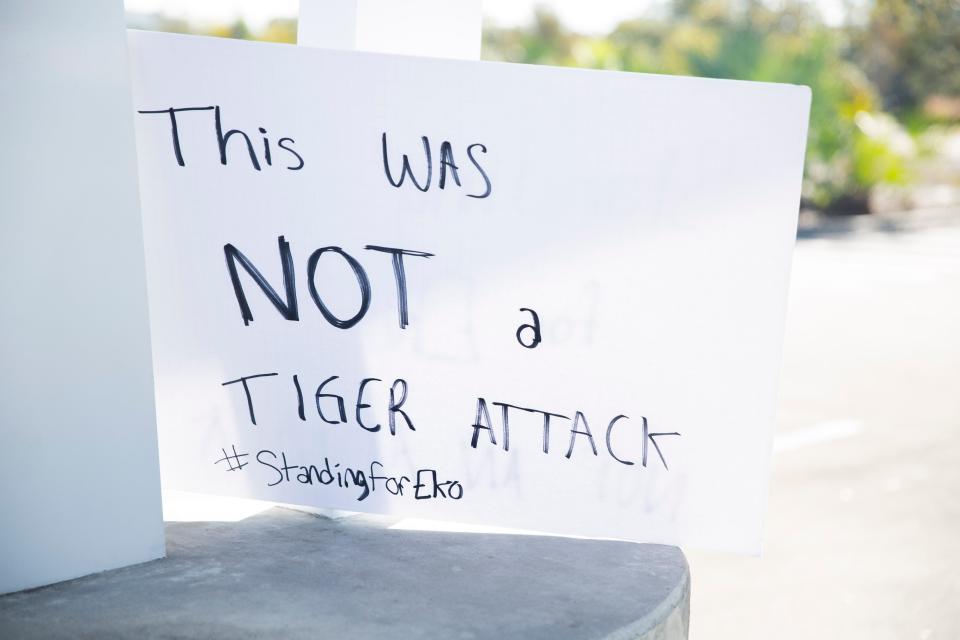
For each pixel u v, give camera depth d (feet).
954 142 80.38
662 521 6.33
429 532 6.65
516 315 6.30
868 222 55.72
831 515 13.21
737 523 6.27
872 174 59.67
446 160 6.23
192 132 6.40
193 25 64.90
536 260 6.23
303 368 6.53
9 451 5.44
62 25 5.41
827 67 62.85
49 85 5.40
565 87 6.06
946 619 10.37
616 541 6.52
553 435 6.36
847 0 80.18
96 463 5.78
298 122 6.30
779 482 14.51
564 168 6.14
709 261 6.08
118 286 5.78
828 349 24.09
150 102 6.39
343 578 5.79
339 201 6.35
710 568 11.54
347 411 6.53
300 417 6.58
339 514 6.97
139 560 6.00
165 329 6.61
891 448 16.29
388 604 5.41
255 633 5.02
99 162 5.64
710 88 5.94
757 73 61.62
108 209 5.71
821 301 30.96
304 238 6.41
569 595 5.58
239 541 6.41
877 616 10.40
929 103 83.56
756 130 5.95
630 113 6.03
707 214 6.05
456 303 6.34
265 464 6.66
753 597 10.80
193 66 6.32
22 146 5.34
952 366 22.56
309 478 6.63
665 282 6.14
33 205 5.41
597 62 73.31
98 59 5.57
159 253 6.54
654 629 5.33
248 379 6.59
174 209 6.48
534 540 6.51
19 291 5.41
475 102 6.15
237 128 6.36
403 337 6.41
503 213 6.22
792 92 5.88
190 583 5.70
